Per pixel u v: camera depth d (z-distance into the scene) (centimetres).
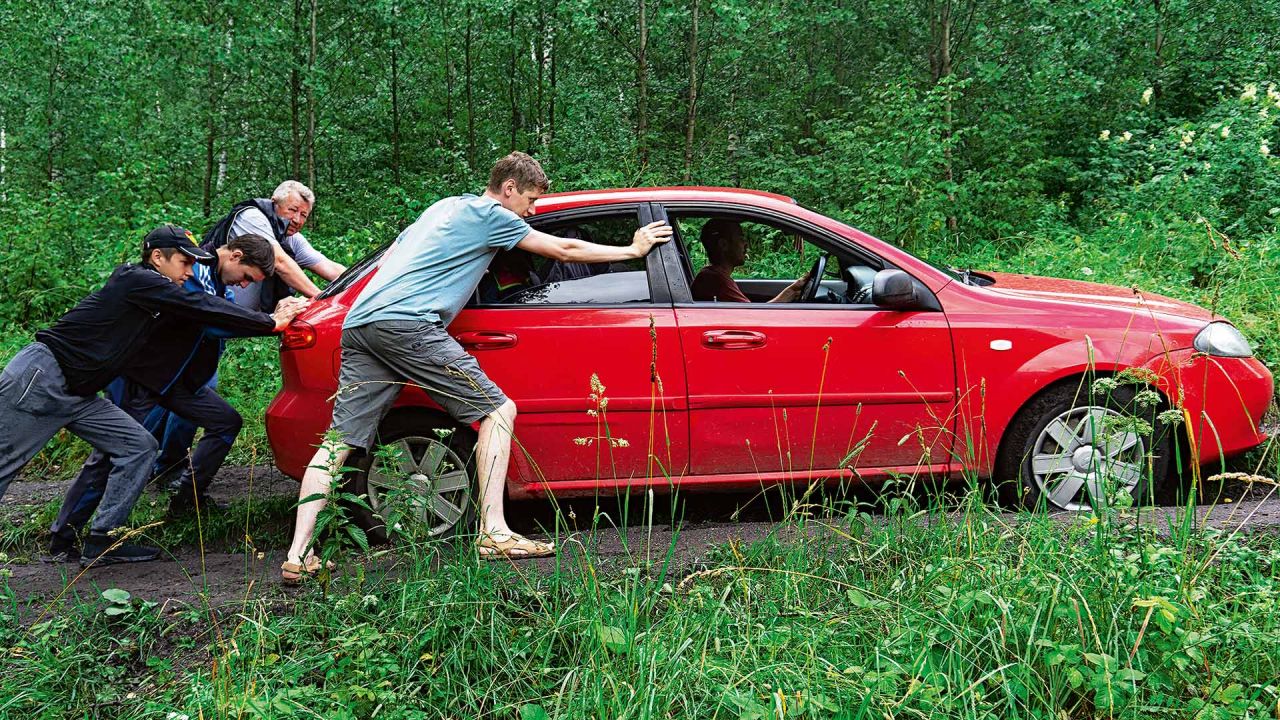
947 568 284
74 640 299
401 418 368
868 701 225
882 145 1019
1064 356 371
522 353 364
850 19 1433
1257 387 384
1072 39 1224
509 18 1548
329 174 1748
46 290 835
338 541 303
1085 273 729
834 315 375
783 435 375
